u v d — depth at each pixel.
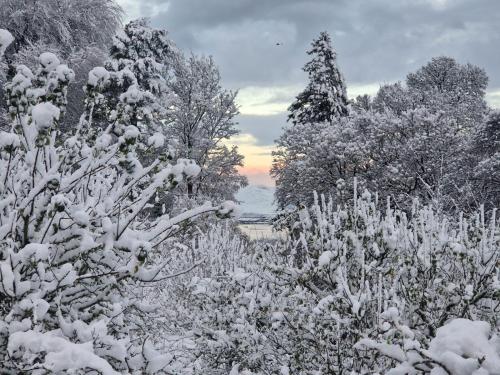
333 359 4.44
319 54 36.28
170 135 23.16
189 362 5.73
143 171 3.31
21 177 3.18
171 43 25.88
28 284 2.73
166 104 22.91
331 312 4.19
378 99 42.66
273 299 5.68
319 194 25.78
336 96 35.69
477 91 43.59
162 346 5.04
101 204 3.15
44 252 2.68
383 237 4.71
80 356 2.43
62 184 3.09
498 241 4.39
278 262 5.43
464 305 4.14
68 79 3.27
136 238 3.16
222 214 3.21
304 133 29.33
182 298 6.94
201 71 24.41
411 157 23.22
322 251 4.92
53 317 3.24
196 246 10.51
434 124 23.81
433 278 4.37
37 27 18.62
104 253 3.24
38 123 2.80
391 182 23.39
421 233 4.74
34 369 2.53
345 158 24.45
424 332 4.15
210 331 5.74
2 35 3.11
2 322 2.71
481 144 24.09
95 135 3.67
